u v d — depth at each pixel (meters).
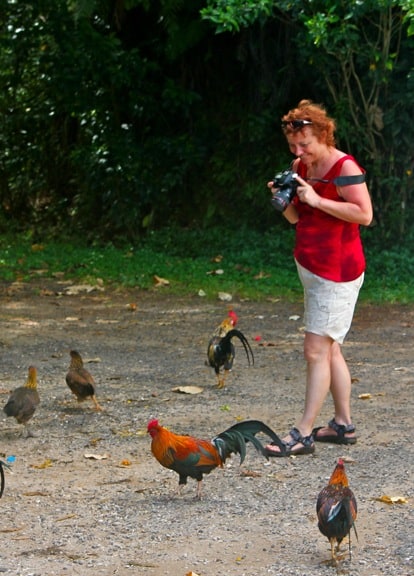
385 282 15.96
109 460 7.64
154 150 19.50
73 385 8.99
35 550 5.89
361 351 11.49
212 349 9.72
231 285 15.73
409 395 9.50
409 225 17.47
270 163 19.17
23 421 8.31
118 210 19.78
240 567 5.61
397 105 17.03
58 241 20.47
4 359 11.16
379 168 17.11
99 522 6.34
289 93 18.97
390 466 7.39
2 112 22.16
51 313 13.90
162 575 5.52
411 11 14.40
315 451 7.82
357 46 15.95
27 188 22.30
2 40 20.36
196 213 20.08
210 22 18.34
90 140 20.80
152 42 19.80
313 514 6.42
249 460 7.61
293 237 18.11
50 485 7.07
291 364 10.86
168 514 6.46
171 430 8.34
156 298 15.00
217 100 19.81
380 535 6.06
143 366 10.80
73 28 19.22
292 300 14.80
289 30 18.05
